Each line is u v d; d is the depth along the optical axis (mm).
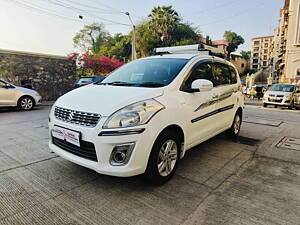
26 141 4227
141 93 2514
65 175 2824
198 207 2203
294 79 21688
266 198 2379
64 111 2559
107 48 42875
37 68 11711
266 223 1975
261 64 71250
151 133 2328
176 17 31969
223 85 3887
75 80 13375
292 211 2152
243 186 2635
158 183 2574
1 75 10570
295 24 21578
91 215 2061
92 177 2777
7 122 6000
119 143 2207
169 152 2650
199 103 3092
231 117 4254
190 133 2959
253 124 6199
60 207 2170
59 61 12531
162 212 2117
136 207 2188
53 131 2699
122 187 2555
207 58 3604
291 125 6098
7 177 2758
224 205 2242
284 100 10812
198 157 3557
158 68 3244
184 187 2588
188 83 3025
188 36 34688
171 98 2662
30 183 2617
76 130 2352
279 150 3928
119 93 2578
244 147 4078
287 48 22203
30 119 6461
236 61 58906
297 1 21234
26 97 8406
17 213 2074
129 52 39812
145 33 32000
